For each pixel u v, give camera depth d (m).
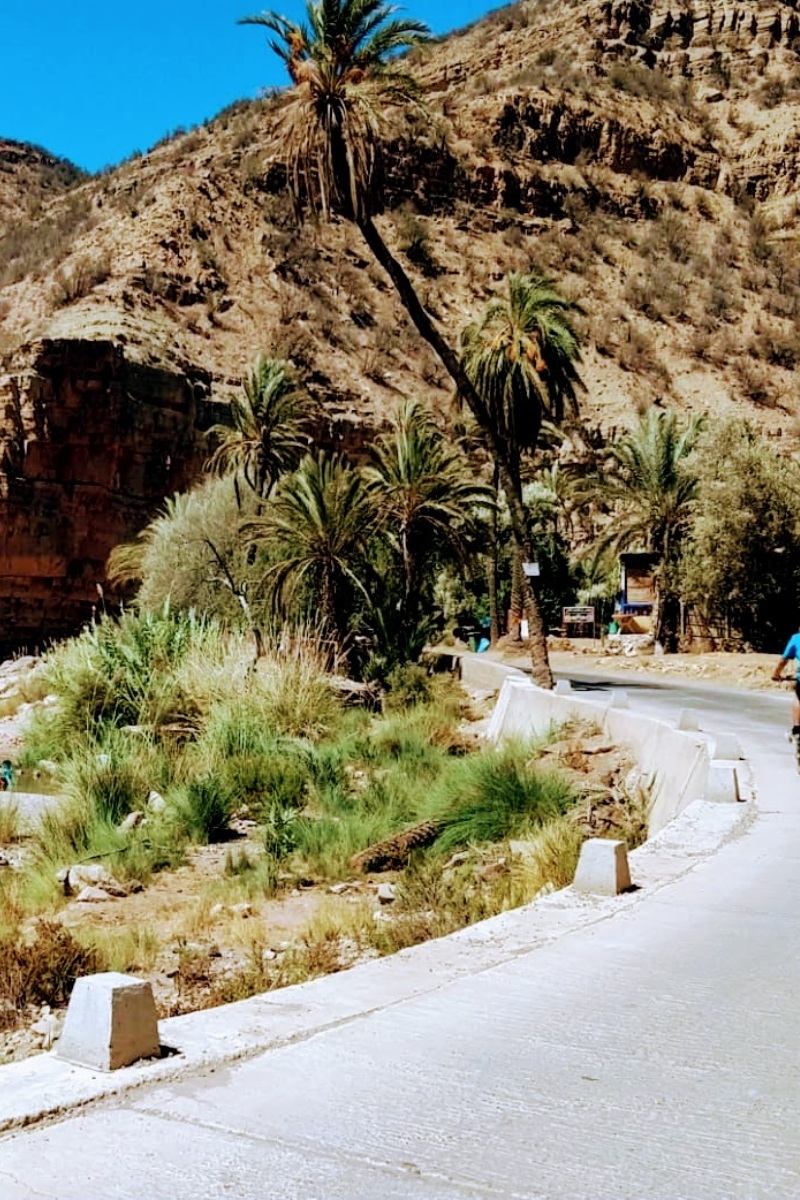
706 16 147.38
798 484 43.50
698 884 7.82
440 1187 3.35
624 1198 3.28
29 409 58.56
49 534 58.66
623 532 48.31
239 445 42.97
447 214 113.06
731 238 122.69
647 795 14.33
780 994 5.33
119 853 14.39
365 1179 3.41
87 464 60.22
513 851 12.85
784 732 18.09
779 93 138.38
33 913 12.16
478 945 6.36
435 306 100.12
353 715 26.31
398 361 89.94
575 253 113.50
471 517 41.03
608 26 143.00
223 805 16.95
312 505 32.56
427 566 40.22
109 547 60.56
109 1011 4.35
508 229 114.06
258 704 24.19
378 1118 3.88
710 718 20.69
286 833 15.10
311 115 24.08
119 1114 3.94
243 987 8.56
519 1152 3.59
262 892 12.71
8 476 57.72
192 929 11.09
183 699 24.86
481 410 28.89
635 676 36.84
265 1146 3.65
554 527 64.12
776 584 42.88
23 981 8.77
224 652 26.52
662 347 104.69
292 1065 4.42
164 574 40.12
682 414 94.12
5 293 86.81
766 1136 3.70
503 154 119.81
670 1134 3.73
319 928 10.52
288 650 28.52
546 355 36.88
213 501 41.56
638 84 136.00
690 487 46.06
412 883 11.71
